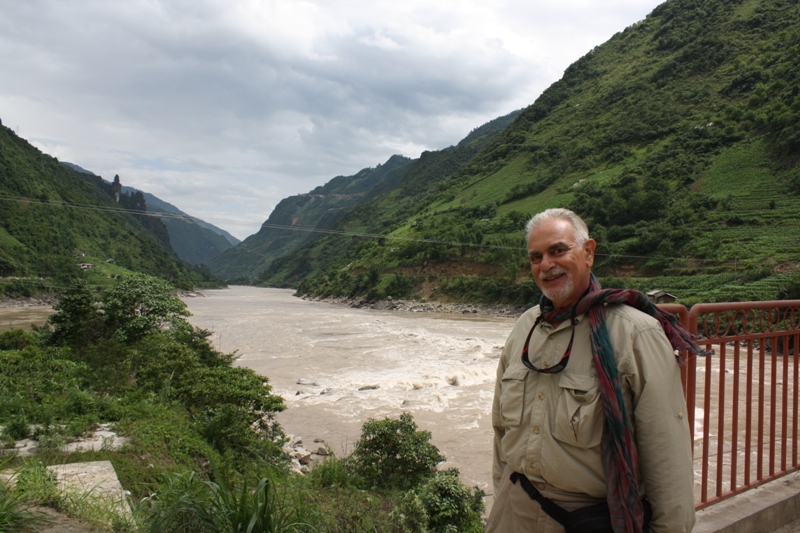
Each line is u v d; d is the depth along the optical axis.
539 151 119.94
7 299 77.06
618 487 1.92
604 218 76.12
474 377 23.17
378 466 8.84
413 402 18.77
